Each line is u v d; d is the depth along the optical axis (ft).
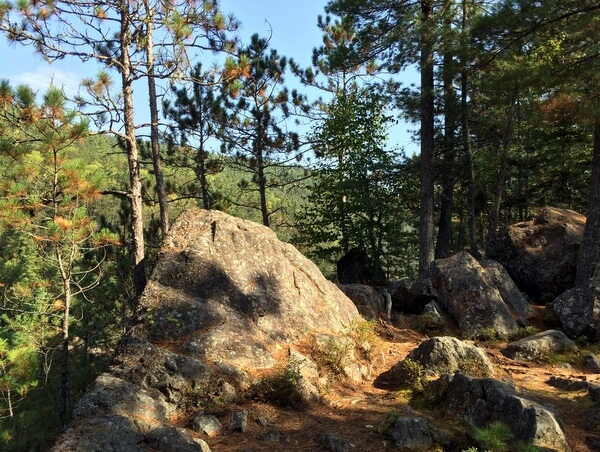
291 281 26.71
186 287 23.20
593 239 36.14
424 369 22.02
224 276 23.99
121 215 58.08
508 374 23.35
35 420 49.83
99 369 65.36
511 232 46.80
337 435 16.25
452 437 15.74
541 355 26.16
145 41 44.65
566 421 16.88
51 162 30.60
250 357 20.38
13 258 97.50
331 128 59.62
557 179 77.15
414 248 90.84
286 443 15.70
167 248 25.21
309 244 64.85
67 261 39.50
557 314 32.12
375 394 21.17
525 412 15.05
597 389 19.07
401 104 54.03
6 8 31.94
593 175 36.60
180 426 16.29
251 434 16.12
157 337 20.68
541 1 32.96
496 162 72.69
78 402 15.55
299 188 76.84
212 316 21.90
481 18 37.09
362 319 30.35
